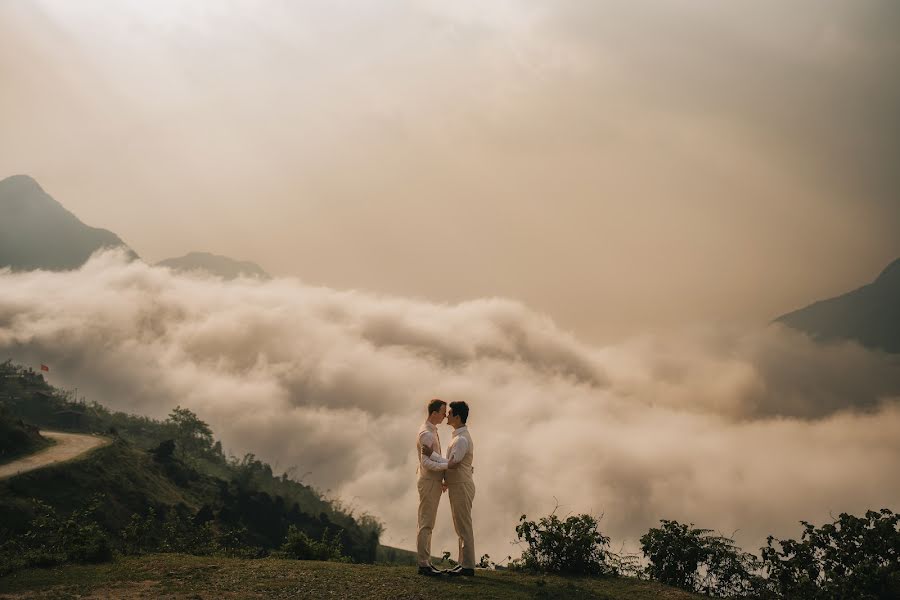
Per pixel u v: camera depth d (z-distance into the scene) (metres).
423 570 9.32
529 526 11.14
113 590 8.32
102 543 10.58
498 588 8.75
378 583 8.80
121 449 103.69
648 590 9.42
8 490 72.44
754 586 9.80
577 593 8.85
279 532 98.25
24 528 30.25
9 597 7.91
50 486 78.19
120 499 84.38
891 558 8.85
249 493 105.69
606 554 10.78
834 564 9.27
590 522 11.09
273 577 9.11
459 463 9.45
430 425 9.66
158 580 8.90
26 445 93.12
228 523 91.56
